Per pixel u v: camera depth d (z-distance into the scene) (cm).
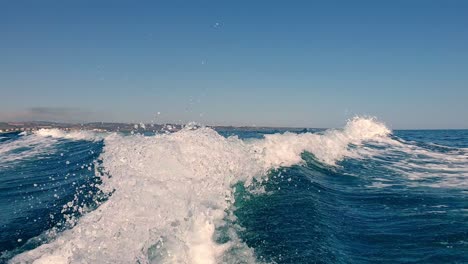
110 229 511
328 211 704
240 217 609
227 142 916
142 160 739
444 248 529
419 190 950
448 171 1285
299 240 518
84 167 1145
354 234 590
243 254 467
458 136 3684
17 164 1351
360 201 827
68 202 715
